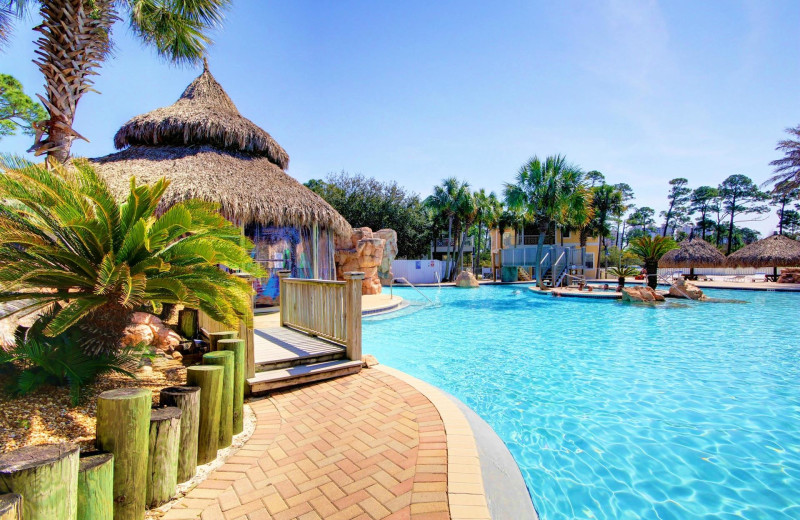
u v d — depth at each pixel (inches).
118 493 85.4
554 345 345.4
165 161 422.6
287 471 114.6
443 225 1406.3
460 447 128.7
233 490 104.6
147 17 334.6
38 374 135.4
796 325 436.1
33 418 119.9
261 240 458.0
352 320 217.0
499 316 515.8
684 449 153.6
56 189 135.6
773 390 220.8
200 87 527.5
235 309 167.6
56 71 246.4
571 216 870.4
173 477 100.5
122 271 134.3
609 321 473.7
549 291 773.9
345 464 118.3
